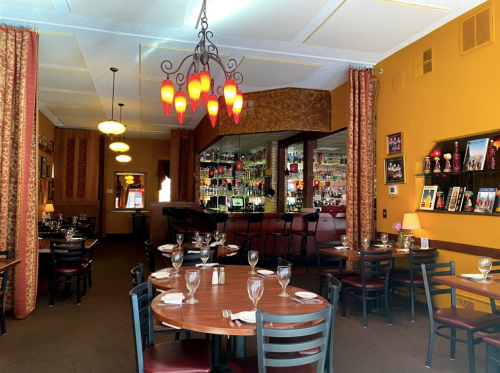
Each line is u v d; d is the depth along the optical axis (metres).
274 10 4.22
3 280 3.92
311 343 1.86
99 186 12.41
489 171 4.11
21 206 4.43
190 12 4.29
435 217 4.70
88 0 4.06
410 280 4.37
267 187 9.88
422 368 3.16
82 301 5.11
